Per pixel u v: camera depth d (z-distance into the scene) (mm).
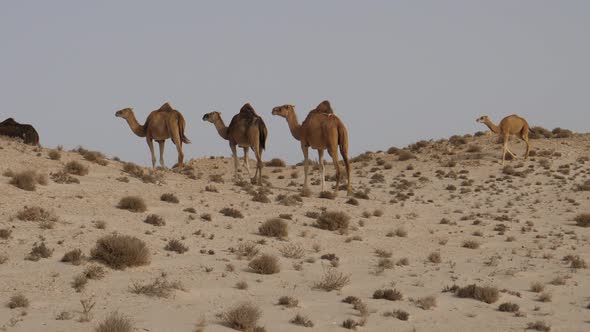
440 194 46875
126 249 19625
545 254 28250
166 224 26469
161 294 17328
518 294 21266
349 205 37281
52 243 21031
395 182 51031
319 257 24500
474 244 29531
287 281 20516
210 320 15734
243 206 32625
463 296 20625
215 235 25797
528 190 47781
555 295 21656
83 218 24938
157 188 33656
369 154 64625
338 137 38438
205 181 38750
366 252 26469
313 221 31281
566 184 49125
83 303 15633
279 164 61094
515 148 60469
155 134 38969
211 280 19500
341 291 20062
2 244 20328
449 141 65000
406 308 18766
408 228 32969
